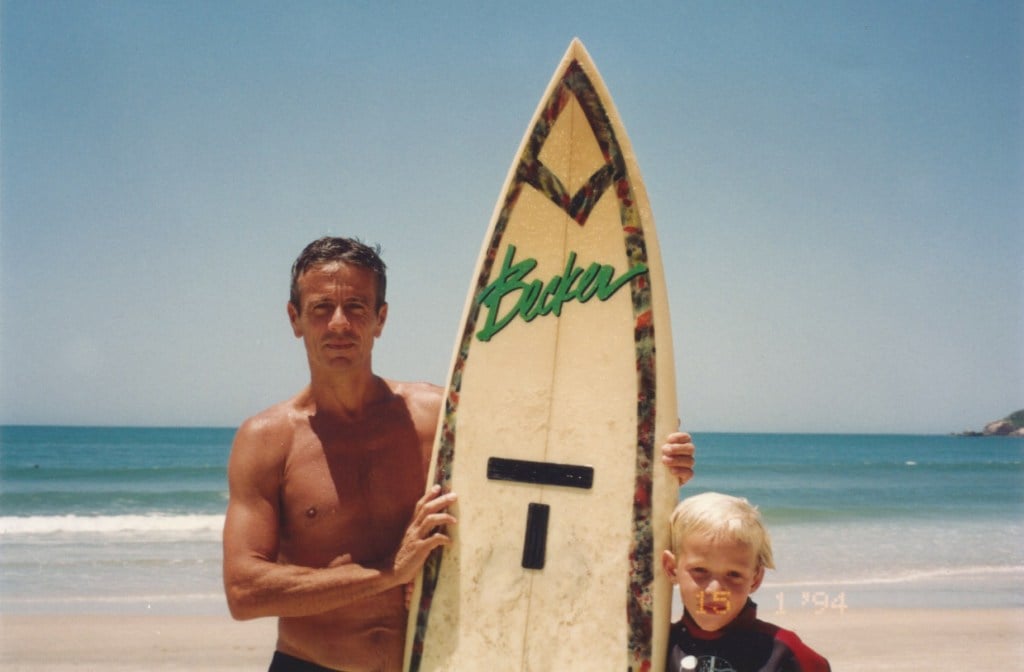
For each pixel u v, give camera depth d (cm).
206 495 2217
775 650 280
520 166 360
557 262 353
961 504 2336
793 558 1529
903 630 1001
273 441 330
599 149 354
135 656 870
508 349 350
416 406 349
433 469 342
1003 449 5125
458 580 335
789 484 2922
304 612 312
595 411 341
